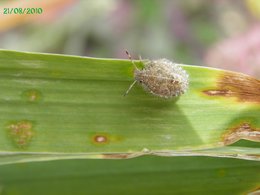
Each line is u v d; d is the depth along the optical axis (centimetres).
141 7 15
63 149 7
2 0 12
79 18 15
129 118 7
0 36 15
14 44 15
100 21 15
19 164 7
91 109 7
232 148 7
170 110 8
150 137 7
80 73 7
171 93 7
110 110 7
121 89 7
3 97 7
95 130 7
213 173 7
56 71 7
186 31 16
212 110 8
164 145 7
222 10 16
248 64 13
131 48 15
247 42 13
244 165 7
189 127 8
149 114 7
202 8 16
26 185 8
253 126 8
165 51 15
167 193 8
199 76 8
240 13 16
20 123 7
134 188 8
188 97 8
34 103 7
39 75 7
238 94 8
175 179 8
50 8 13
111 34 16
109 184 8
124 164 8
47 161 8
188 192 8
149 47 15
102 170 8
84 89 7
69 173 8
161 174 8
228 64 13
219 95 8
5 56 7
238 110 8
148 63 8
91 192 8
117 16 15
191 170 7
